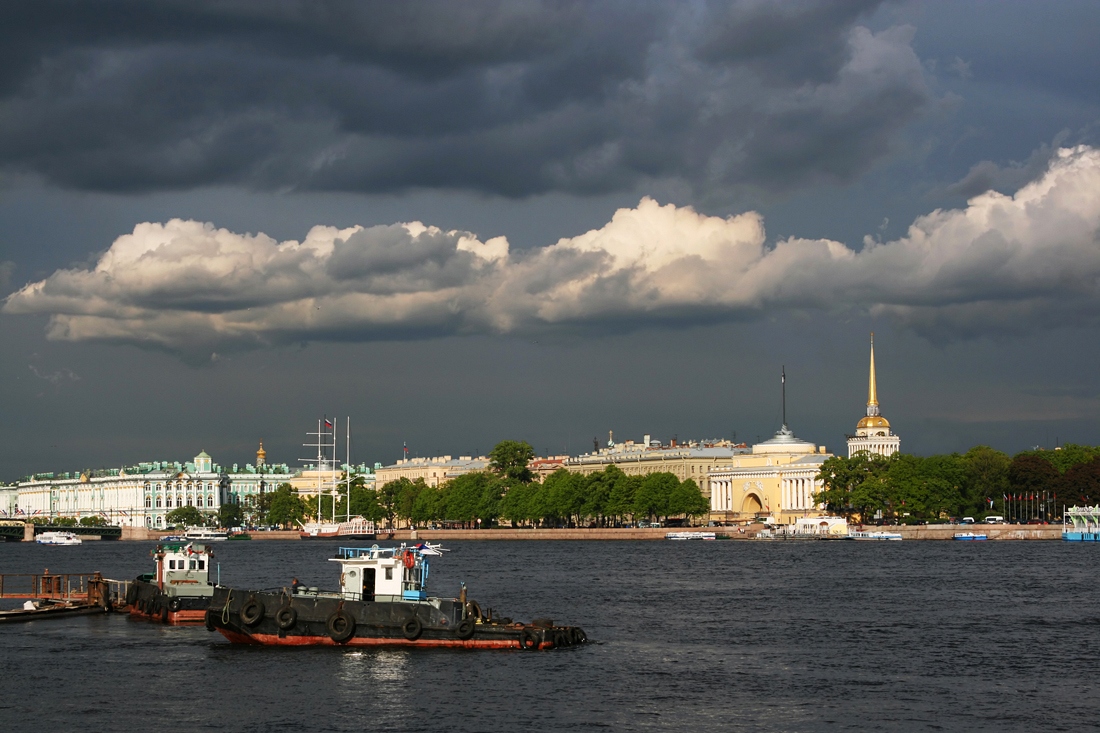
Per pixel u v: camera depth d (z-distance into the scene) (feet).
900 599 595.88
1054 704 338.13
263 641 407.44
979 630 474.49
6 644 427.33
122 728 311.06
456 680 358.84
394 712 324.19
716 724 315.78
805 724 315.99
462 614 411.13
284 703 333.01
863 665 393.29
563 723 315.17
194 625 474.49
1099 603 574.15
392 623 404.16
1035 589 650.02
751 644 435.12
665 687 355.36
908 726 315.17
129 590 515.50
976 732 309.42
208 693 344.49
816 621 502.38
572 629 424.46
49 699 340.39
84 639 437.58
